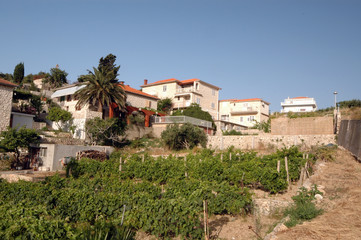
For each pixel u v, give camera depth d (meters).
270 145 30.14
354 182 12.94
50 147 27.19
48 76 69.00
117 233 7.10
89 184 14.59
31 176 20.41
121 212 9.50
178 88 61.53
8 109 34.59
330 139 27.00
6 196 12.19
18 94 41.53
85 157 25.75
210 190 11.32
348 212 8.86
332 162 19.09
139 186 13.11
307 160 17.59
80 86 43.19
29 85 66.88
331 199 10.58
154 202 9.25
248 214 10.98
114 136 37.06
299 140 28.80
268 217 10.20
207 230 8.34
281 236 7.49
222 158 22.25
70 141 33.75
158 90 62.97
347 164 17.91
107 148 32.34
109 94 39.19
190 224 8.40
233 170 15.88
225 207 10.86
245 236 8.73
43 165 27.14
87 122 36.78
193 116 47.69
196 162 19.45
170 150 34.94
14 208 7.70
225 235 8.98
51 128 41.66
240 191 11.39
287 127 30.81
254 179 14.45
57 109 39.53
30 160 27.75
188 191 12.65
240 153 23.19
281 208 10.41
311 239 6.98
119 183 14.05
